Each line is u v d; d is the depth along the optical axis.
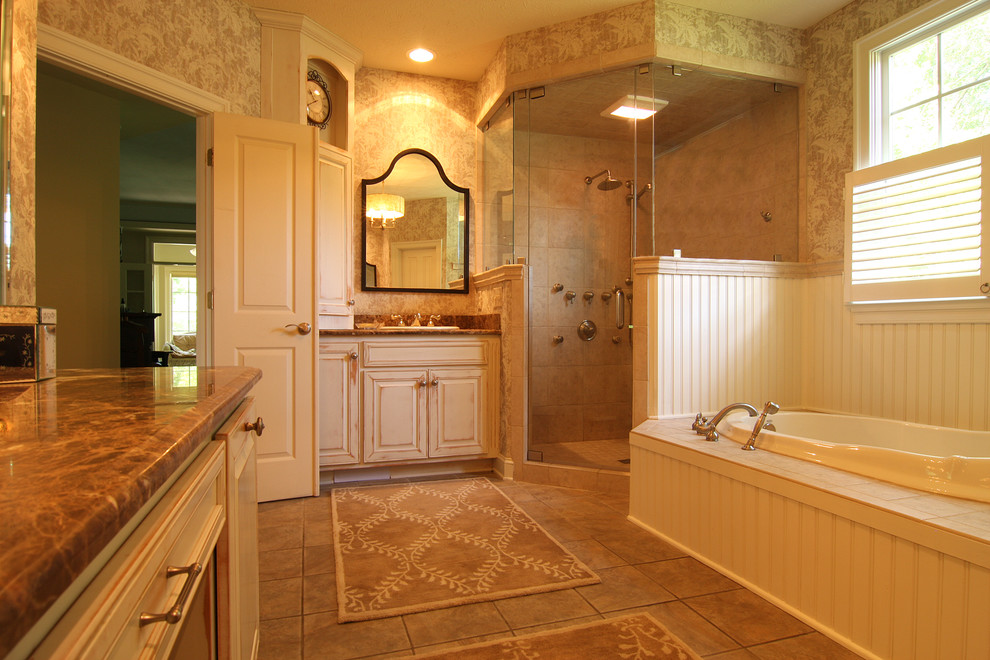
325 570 2.02
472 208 4.02
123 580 0.44
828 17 3.20
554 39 3.26
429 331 3.25
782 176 3.39
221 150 2.73
